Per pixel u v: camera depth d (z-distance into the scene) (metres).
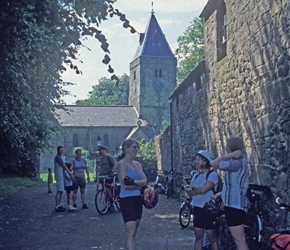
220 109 10.19
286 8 6.26
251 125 7.95
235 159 5.73
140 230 9.59
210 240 6.40
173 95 17.59
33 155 28.70
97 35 7.14
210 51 11.23
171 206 13.99
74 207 13.00
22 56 9.41
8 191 18.47
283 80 6.43
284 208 5.65
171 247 7.89
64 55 8.34
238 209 5.60
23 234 9.13
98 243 8.26
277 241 4.56
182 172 15.89
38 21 7.27
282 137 6.49
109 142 73.75
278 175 6.64
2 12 7.20
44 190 20.61
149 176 26.50
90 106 76.88
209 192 6.36
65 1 7.42
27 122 14.02
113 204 12.45
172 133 18.45
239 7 8.53
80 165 13.18
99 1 7.21
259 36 7.40
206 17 11.55
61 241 8.44
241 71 8.49
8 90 9.74
